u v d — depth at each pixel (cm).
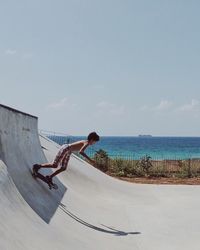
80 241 632
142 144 14100
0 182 559
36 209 668
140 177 2047
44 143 1602
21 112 950
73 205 895
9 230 466
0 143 745
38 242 507
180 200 1234
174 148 10069
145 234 786
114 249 653
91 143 813
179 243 730
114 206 1066
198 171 2144
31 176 835
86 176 1372
